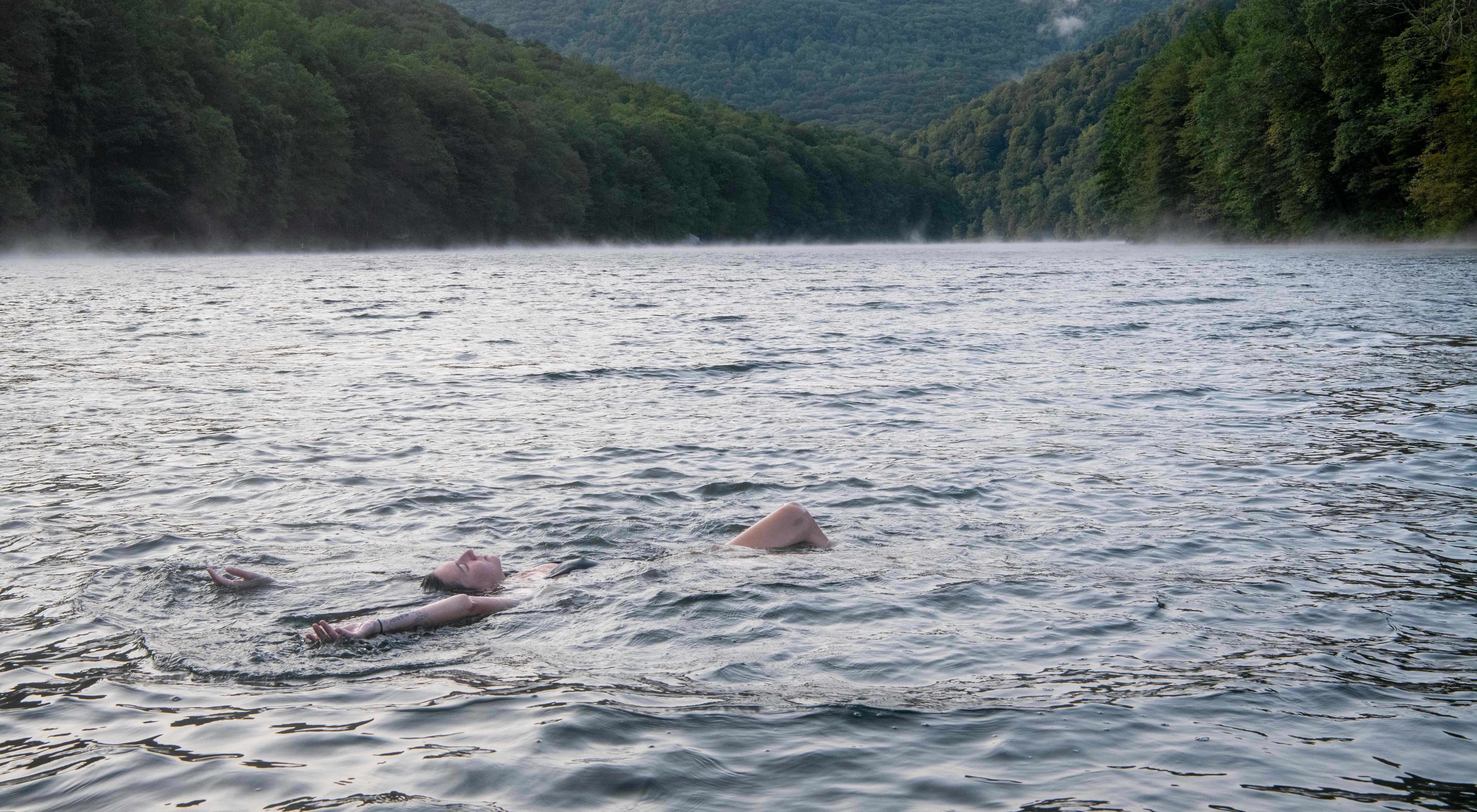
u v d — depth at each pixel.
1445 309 20.11
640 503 6.82
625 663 4.17
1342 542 5.81
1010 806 3.02
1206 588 5.04
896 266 50.72
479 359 14.41
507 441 8.88
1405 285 26.91
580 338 17.05
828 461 8.09
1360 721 3.58
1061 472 7.64
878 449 8.53
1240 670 4.04
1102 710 3.67
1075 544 5.83
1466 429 8.95
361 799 3.08
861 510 6.61
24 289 29.23
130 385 11.91
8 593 5.00
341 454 8.32
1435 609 4.71
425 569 5.45
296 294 28.25
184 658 4.24
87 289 29.39
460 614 4.68
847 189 163.38
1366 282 28.34
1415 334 16.17
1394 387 11.29
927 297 26.95
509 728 3.55
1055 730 3.51
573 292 30.20
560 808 3.02
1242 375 12.35
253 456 8.22
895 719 3.61
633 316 21.58
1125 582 5.14
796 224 150.50
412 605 4.90
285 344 16.03
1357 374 12.24
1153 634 4.43
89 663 4.19
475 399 11.09
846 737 3.47
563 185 110.69
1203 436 8.94
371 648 4.37
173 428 9.38
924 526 6.25
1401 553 5.59
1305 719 3.59
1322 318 18.88
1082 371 12.99
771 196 146.38
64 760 3.36
